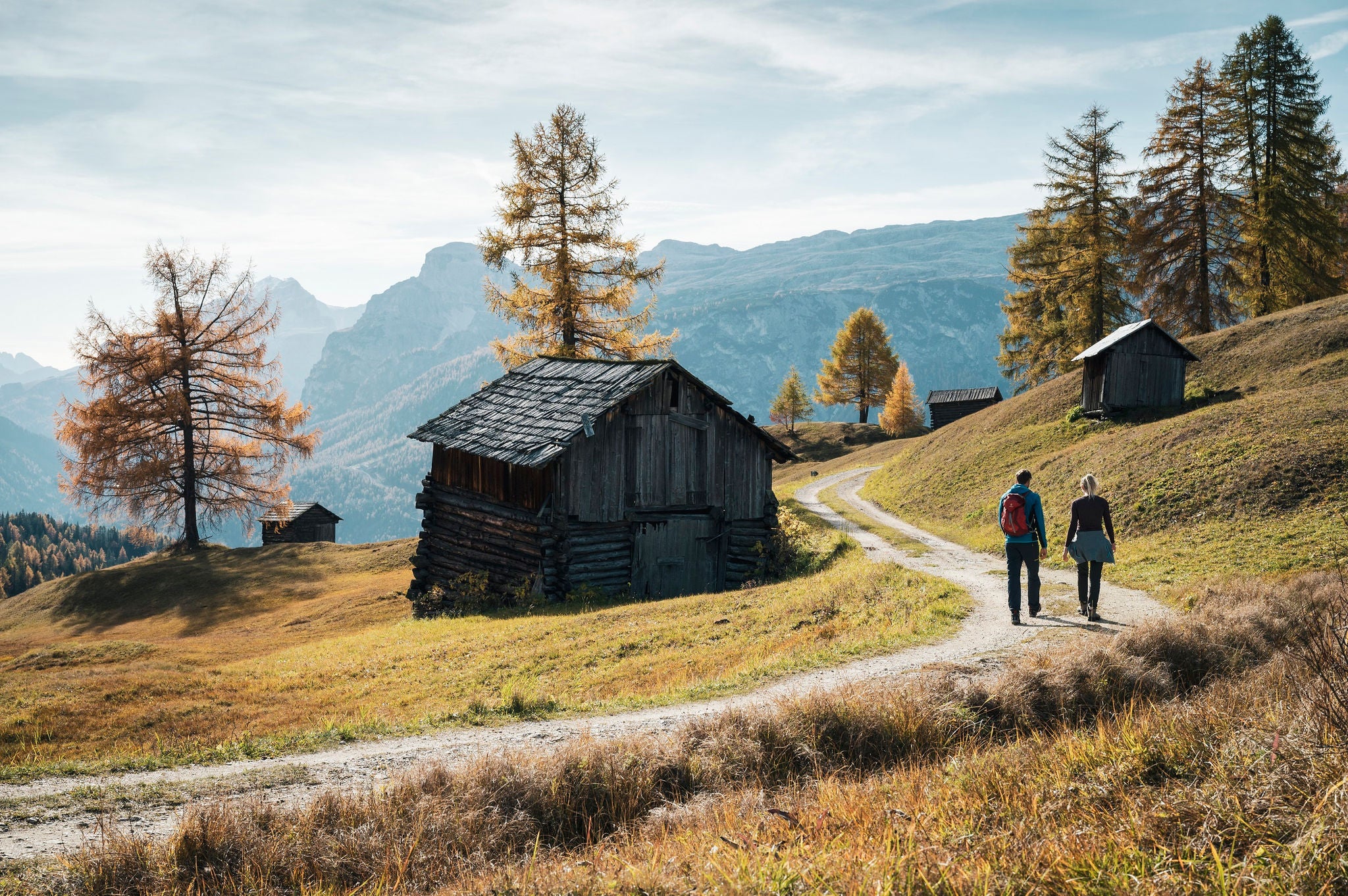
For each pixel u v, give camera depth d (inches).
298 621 1216.2
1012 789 187.2
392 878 205.5
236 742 393.7
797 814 195.0
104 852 212.1
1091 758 202.2
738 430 999.6
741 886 138.6
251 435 2026.3
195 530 1947.6
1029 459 1342.3
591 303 1533.0
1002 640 436.8
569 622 713.0
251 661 767.7
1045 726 284.7
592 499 914.7
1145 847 141.1
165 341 1929.1
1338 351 1290.6
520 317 1520.7
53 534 7564.0
